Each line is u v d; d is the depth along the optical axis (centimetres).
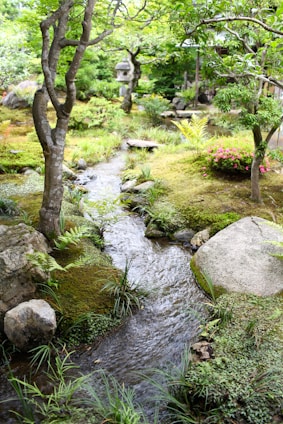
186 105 1368
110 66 1541
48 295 315
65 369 259
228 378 238
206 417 221
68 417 224
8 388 253
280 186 562
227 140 724
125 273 341
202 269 376
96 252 404
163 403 239
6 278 296
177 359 280
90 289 336
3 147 783
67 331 293
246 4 324
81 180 677
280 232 398
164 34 979
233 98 388
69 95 342
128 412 216
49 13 516
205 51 399
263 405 218
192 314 333
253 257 365
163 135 951
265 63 427
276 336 276
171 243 466
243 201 514
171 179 623
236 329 288
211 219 471
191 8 302
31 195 546
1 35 1080
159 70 1338
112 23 431
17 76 1154
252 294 330
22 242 325
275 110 416
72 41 344
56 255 379
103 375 262
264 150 472
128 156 793
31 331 275
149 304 346
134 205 551
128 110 1238
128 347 292
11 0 1370
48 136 361
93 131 991
